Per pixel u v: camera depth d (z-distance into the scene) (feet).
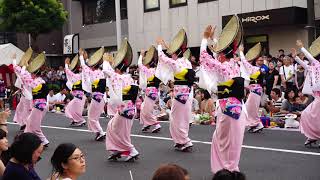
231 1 61.11
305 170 24.82
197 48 67.36
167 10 70.33
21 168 14.62
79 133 41.60
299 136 35.42
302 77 42.73
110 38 88.63
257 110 37.76
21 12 78.69
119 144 28.71
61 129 44.55
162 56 30.07
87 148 34.04
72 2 95.66
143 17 74.18
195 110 47.14
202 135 37.70
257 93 37.40
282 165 26.14
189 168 26.27
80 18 94.68
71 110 45.96
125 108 28.19
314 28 47.83
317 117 30.25
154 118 40.86
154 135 38.93
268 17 54.70
